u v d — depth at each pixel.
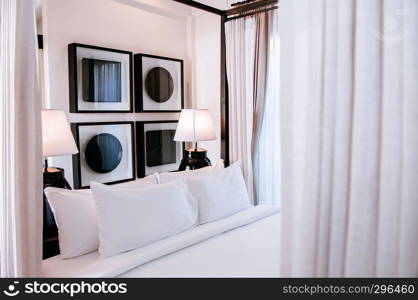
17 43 1.49
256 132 3.09
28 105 1.55
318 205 0.81
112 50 3.03
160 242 1.93
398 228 0.71
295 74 0.84
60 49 2.73
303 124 0.83
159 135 3.51
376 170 0.74
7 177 1.51
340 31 0.77
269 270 1.66
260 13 2.96
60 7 2.71
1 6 1.51
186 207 2.17
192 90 3.85
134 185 2.25
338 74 0.78
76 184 2.86
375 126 0.74
